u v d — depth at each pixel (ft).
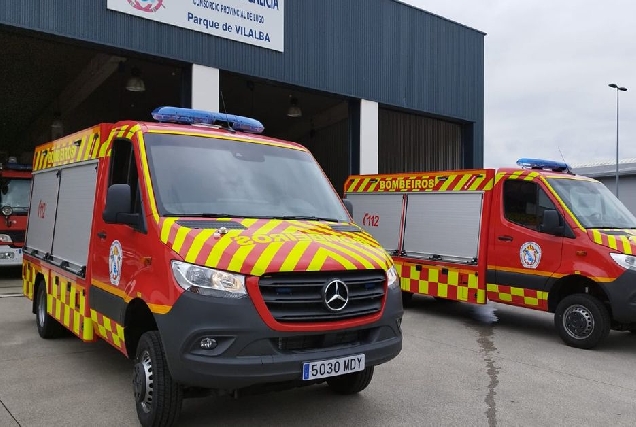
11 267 47.39
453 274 28.63
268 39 42.39
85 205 17.58
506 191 26.61
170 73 49.52
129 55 36.81
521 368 19.75
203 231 12.60
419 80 53.72
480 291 27.17
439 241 29.68
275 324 11.53
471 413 14.98
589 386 17.79
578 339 23.02
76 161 18.76
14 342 21.80
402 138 65.00
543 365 20.25
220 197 14.40
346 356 12.31
